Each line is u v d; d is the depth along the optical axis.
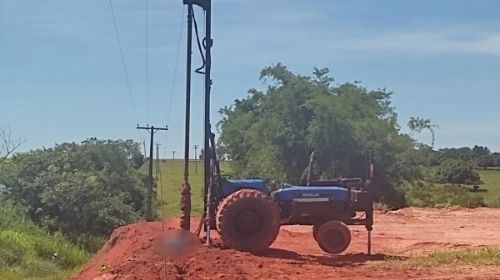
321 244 18.08
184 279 14.03
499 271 15.84
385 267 16.33
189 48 17.73
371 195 18.45
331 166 50.75
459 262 17.20
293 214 18.11
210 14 17.81
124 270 15.47
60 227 38.09
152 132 36.91
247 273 14.53
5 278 26.59
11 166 40.12
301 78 52.81
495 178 85.25
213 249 16.77
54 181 39.09
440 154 100.50
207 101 17.86
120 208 39.75
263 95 54.84
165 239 16.17
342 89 54.47
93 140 44.84
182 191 17.47
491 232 29.70
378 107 55.31
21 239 31.06
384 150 53.03
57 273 28.89
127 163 44.69
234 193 17.31
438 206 52.16
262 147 52.00
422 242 24.42
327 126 50.53
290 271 15.11
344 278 14.64
